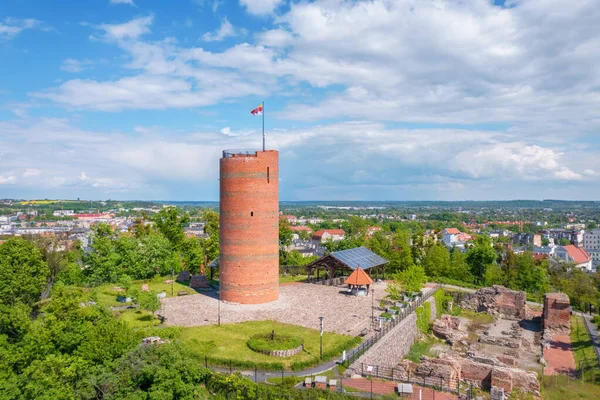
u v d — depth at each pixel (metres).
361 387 43.16
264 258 73.31
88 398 38.81
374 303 74.50
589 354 63.69
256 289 72.75
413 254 121.44
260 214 72.38
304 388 41.41
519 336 71.75
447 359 50.78
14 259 69.56
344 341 54.28
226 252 73.06
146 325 60.22
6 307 55.72
